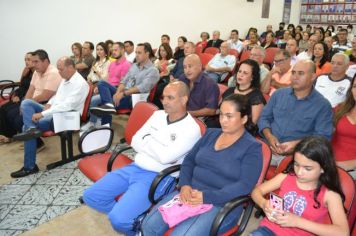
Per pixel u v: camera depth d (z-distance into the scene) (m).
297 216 1.27
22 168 2.75
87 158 2.19
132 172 1.85
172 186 1.77
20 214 2.18
